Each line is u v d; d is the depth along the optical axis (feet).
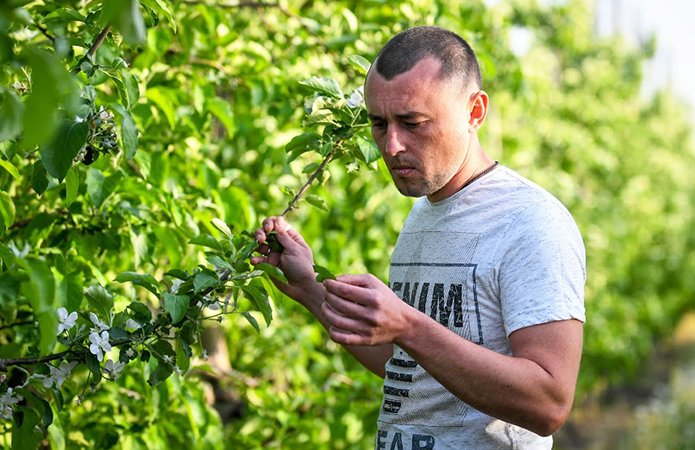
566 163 31.40
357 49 10.18
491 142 21.90
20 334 7.11
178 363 5.44
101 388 8.07
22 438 5.44
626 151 40.29
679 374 37.63
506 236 5.42
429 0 11.23
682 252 51.29
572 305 5.15
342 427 10.18
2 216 5.81
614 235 34.14
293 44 11.00
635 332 35.55
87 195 7.06
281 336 11.64
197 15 9.75
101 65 5.49
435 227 5.76
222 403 11.67
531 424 4.99
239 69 9.82
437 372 4.94
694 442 25.61
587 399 32.96
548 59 30.17
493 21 15.23
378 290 4.85
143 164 7.17
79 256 7.26
